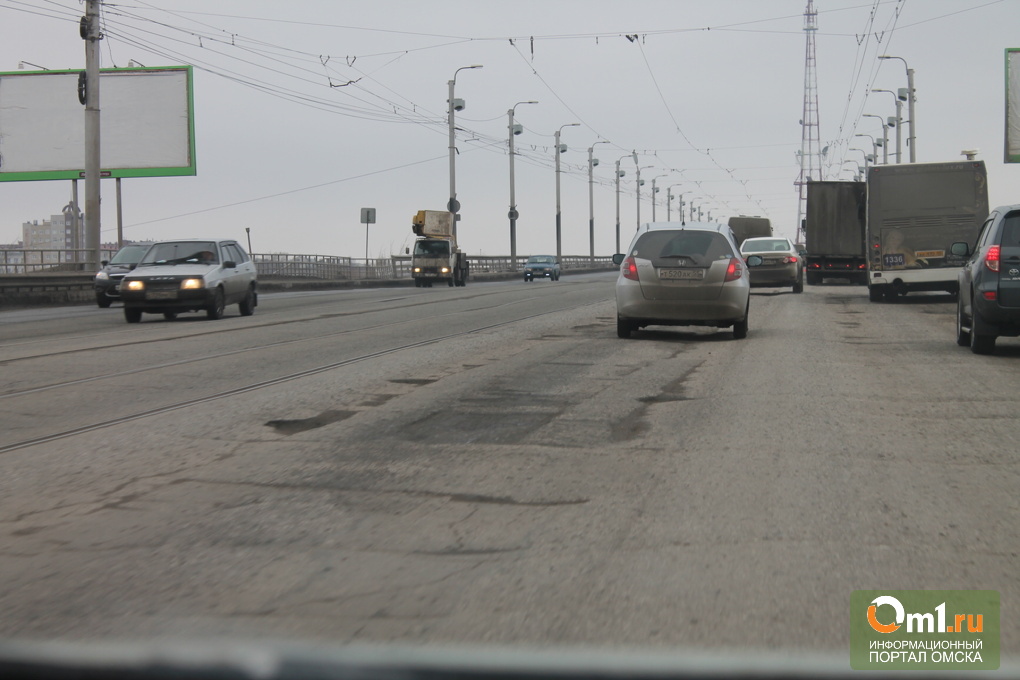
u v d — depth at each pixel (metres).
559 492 5.82
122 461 6.77
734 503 5.52
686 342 14.81
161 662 1.93
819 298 28.19
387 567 4.44
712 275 14.59
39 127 51.66
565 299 28.53
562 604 3.92
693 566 4.40
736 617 3.74
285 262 49.25
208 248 21.34
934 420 8.08
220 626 3.71
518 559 4.54
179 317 22.17
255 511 5.44
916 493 5.72
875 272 24.94
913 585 4.12
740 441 7.26
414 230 53.06
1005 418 8.15
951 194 24.44
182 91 51.41
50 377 11.30
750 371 11.23
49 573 4.40
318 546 4.79
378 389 10.07
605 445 7.19
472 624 3.70
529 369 11.60
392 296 32.66
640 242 15.05
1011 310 12.23
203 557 4.62
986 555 4.55
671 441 7.30
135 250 30.28
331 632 3.62
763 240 32.03
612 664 2.49
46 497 5.80
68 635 3.63
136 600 4.03
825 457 6.69
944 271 24.50
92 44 33.28
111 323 20.72
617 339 15.30
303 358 12.98
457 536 4.94
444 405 9.05
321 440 7.46
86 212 33.72
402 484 6.05
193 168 51.56
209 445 7.30
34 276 31.47
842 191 35.75
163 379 11.05
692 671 2.45
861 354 13.00
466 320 19.70
